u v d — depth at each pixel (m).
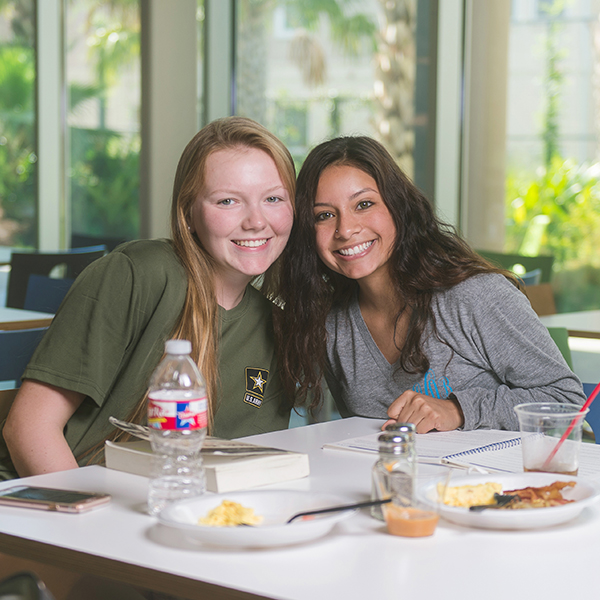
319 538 0.95
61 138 5.68
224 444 1.21
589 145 4.05
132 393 1.57
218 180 1.64
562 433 1.17
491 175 4.33
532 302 3.24
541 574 0.84
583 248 4.12
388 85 4.39
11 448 1.44
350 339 1.92
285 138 4.75
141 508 1.08
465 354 1.82
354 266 1.82
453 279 1.81
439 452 1.39
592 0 3.97
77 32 5.48
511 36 4.21
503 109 4.27
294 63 4.68
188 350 1.09
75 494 1.11
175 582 0.85
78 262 3.93
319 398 1.88
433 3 4.19
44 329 2.51
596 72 3.99
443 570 0.86
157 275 1.58
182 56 4.49
